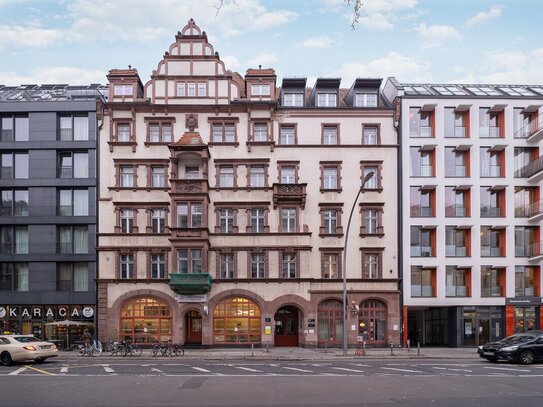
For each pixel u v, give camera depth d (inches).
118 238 1525.6
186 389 679.1
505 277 1555.1
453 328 1551.4
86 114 1588.3
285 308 1588.3
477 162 1577.3
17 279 1563.7
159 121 1563.7
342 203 1552.7
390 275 1540.4
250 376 822.5
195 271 1492.4
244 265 1524.4
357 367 983.6
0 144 1560.0
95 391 665.6
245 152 1565.0
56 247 1550.2
